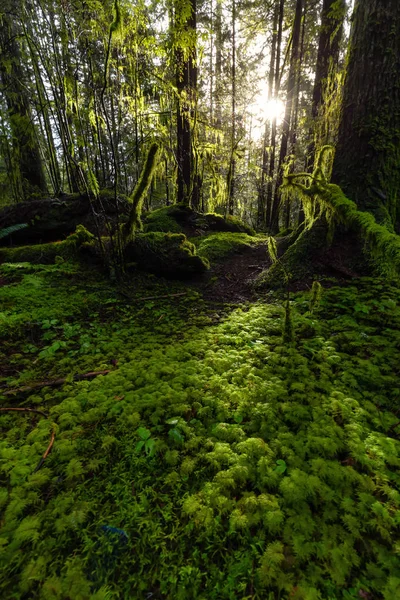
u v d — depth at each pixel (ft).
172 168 25.90
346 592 4.34
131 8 12.88
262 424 7.33
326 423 7.29
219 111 31.04
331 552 4.80
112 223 21.21
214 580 4.48
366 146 14.29
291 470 6.14
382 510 5.35
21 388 8.52
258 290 15.92
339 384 8.66
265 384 8.70
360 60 14.21
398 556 4.82
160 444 6.75
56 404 8.16
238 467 6.15
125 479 6.05
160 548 4.88
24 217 22.09
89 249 18.06
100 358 10.38
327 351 10.08
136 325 13.03
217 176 27.04
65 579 4.43
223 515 5.40
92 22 12.72
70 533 5.04
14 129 24.29
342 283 14.23
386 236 10.89
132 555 4.78
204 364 9.77
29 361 9.95
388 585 4.41
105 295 15.37
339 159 15.30
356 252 14.71
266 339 11.13
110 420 7.56
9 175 25.91
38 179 28.73
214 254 20.26
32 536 4.92
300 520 5.25
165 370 9.41
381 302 12.11
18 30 22.75
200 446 6.83
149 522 5.23
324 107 21.33
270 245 11.14
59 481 5.99
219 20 31.35
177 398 8.16
